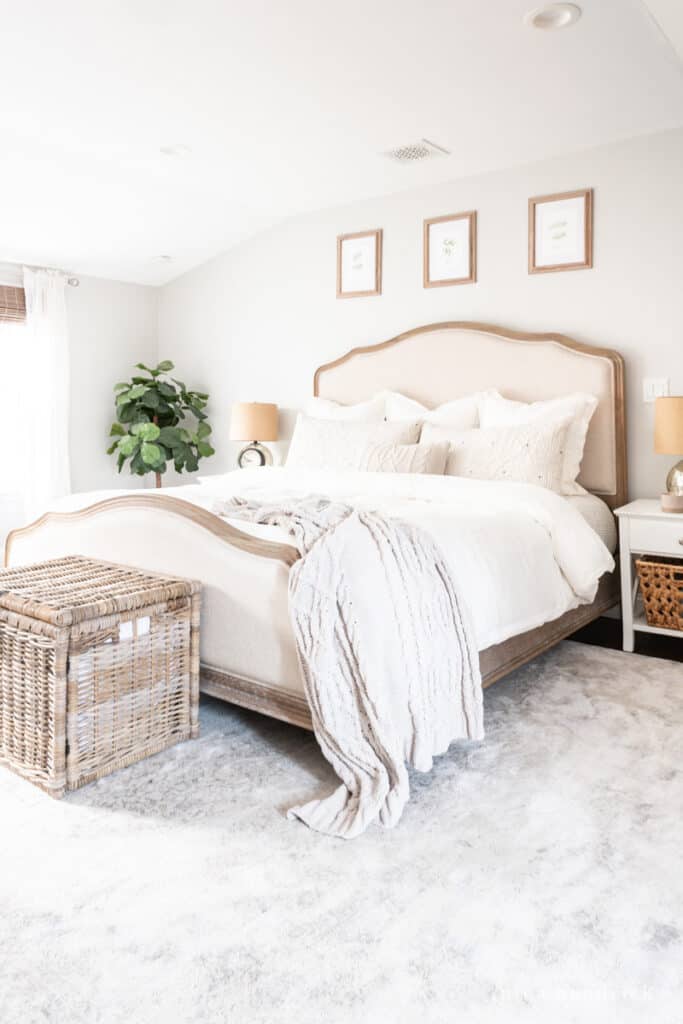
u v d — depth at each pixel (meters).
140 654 2.08
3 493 4.85
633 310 3.53
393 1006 1.21
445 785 1.98
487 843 1.70
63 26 2.54
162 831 1.74
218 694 2.28
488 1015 1.19
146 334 5.59
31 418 4.82
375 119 3.28
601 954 1.33
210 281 5.30
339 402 4.54
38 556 2.99
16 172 3.81
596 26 2.53
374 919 1.43
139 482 5.59
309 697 1.93
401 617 1.91
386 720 1.84
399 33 2.57
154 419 5.28
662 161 3.41
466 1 2.37
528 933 1.39
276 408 4.88
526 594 2.44
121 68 2.82
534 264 3.79
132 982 1.26
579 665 3.02
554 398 3.69
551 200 3.72
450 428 3.67
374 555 1.96
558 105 3.14
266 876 1.57
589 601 2.86
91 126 3.35
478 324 3.96
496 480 3.32
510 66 2.80
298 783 1.98
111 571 2.39
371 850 1.67
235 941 1.37
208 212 4.52
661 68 2.82
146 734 2.12
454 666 2.03
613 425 3.54
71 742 1.91
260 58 2.74
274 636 2.11
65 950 1.34
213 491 3.34
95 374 5.27
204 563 2.30
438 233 4.12
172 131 3.41
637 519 3.12
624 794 1.94
